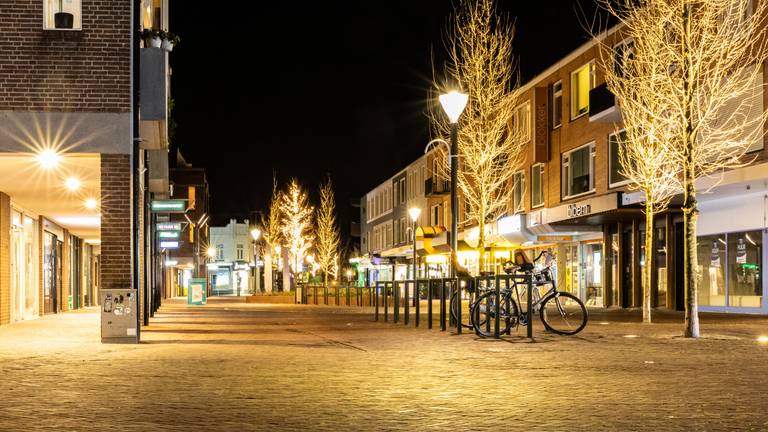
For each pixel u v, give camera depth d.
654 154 20.03
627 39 28.81
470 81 29.31
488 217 42.22
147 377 9.48
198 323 21.92
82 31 14.80
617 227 32.59
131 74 14.87
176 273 77.12
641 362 10.75
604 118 29.67
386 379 9.25
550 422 6.60
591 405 7.40
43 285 27.59
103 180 14.70
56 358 11.75
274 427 6.43
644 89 20.09
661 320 21.33
